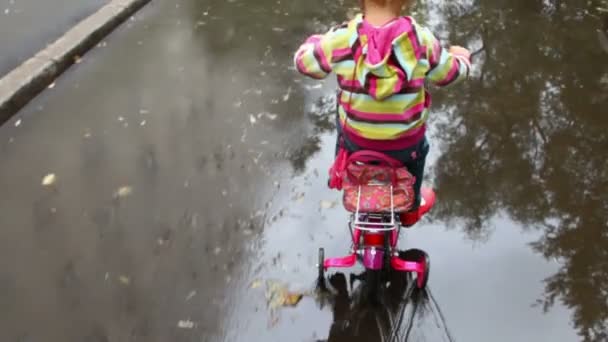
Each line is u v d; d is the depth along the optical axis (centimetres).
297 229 354
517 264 329
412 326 297
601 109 446
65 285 322
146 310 308
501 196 374
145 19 590
